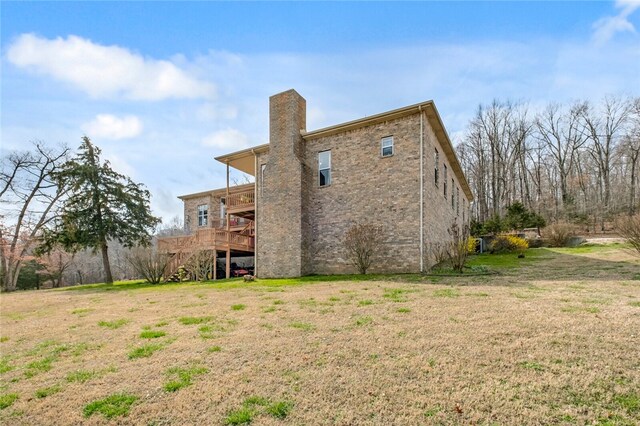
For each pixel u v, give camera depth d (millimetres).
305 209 14422
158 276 16406
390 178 13016
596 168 32469
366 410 3080
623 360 3729
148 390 3748
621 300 6328
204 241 16938
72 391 3848
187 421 3104
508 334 4730
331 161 14438
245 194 18094
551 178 34844
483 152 36438
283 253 14242
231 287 11664
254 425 2959
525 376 3514
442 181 16312
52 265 28969
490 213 35094
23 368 4691
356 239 12781
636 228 11180
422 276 11008
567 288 7785
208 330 5926
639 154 29188
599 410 2873
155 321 6941
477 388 3336
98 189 19609
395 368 3887
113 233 19922
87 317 7988
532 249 19953
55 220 20250
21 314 9234
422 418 2904
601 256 14445
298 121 15062
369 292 8477
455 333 4914
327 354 4430
